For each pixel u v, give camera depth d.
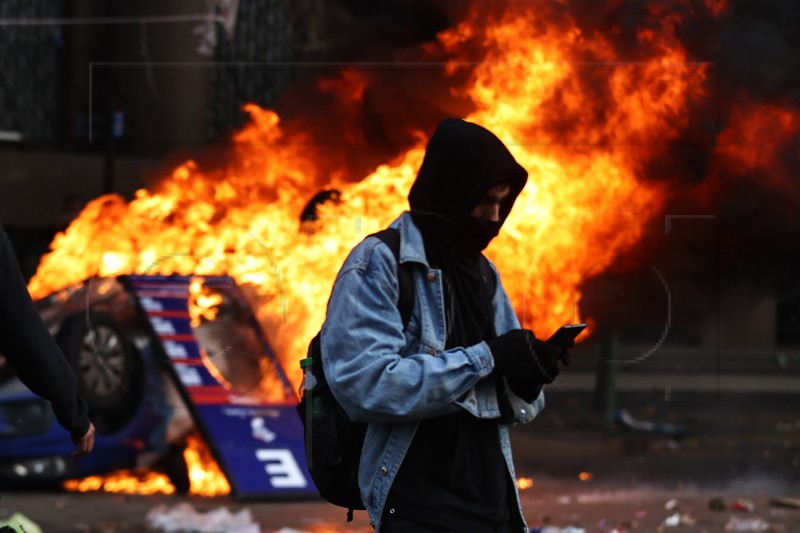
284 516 19.83
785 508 21.91
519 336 9.01
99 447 21.73
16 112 49.47
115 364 21.73
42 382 8.96
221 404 21.80
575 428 31.94
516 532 9.45
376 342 8.98
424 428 9.14
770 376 40.31
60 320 21.95
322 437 9.30
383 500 9.01
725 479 25.34
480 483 9.16
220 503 20.98
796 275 32.44
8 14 49.38
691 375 38.50
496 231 9.38
